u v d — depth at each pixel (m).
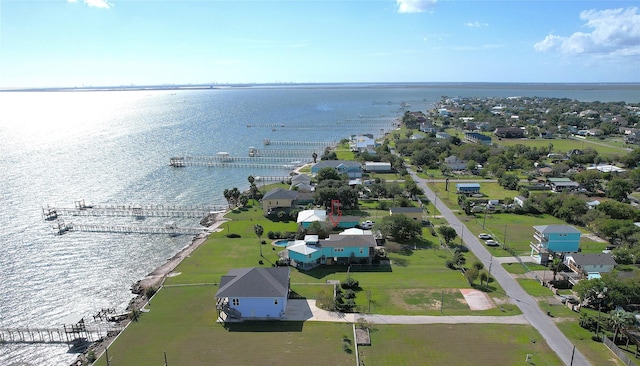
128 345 52.53
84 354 53.56
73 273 76.94
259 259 79.19
